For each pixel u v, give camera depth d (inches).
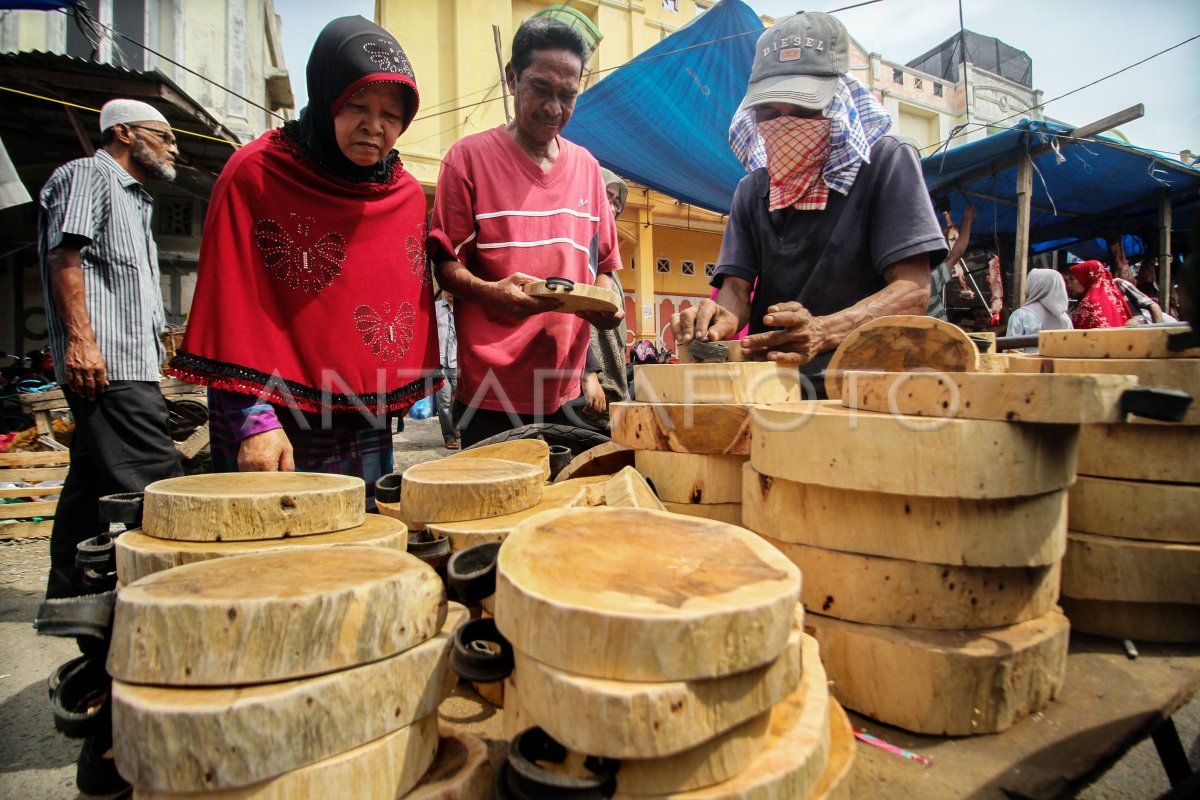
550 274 78.7
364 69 53.9
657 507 40.2
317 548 28.4
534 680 21.1
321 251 60.2
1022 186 215.6
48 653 83.1
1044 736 32.8
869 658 34.3
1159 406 28.8
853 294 71.3
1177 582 42.6
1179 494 43.8
